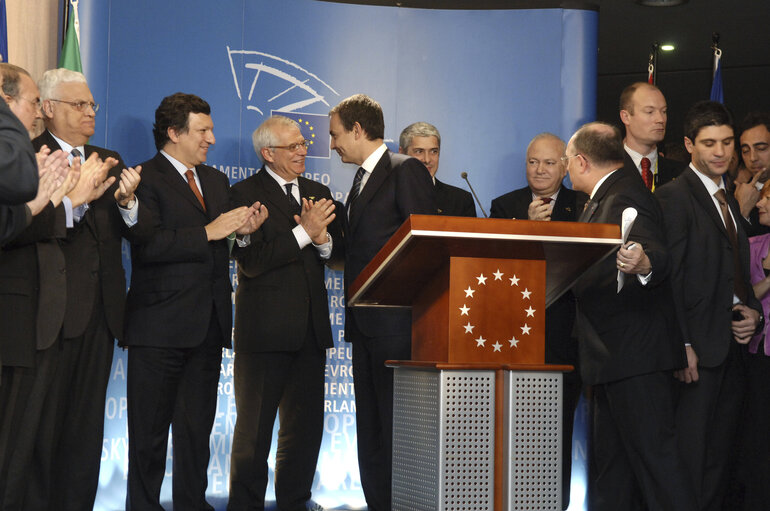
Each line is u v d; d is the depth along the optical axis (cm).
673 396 385
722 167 385
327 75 463
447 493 235
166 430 378
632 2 668
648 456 325
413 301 272
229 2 450
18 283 320
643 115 430
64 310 332
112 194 367
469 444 237
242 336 408
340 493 453
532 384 239
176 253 367
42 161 285
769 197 397
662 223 366
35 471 341
